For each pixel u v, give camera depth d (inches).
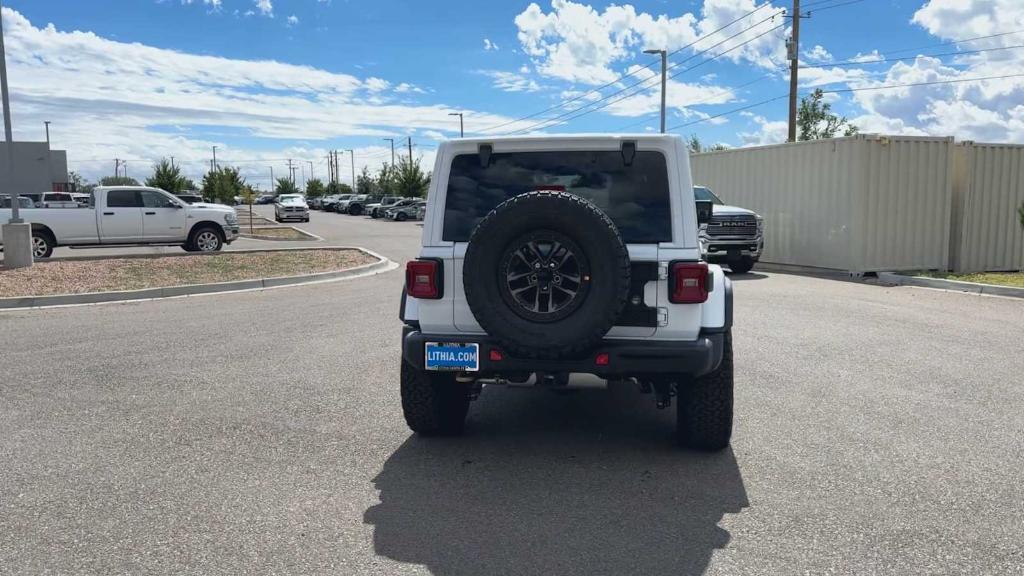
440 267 179.3
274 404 234.5
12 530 146.6
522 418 223.1
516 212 162.1
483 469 179.9
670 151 177.0
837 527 146.3
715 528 146.6
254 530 146.5
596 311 161.2
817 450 190.5
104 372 277.4
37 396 244.5
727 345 183.5
